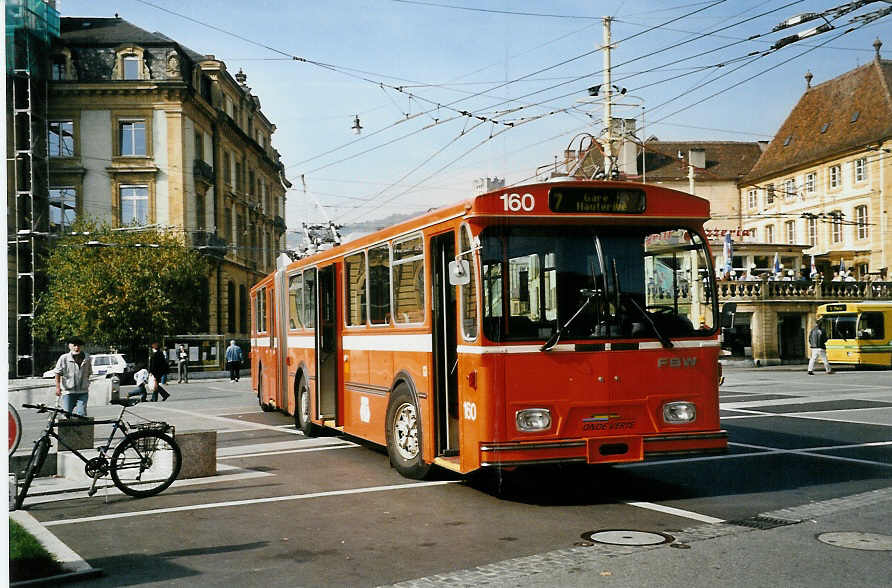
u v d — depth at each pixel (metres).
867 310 39.97
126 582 6.29
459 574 6.25
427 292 9.83
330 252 13.88
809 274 52.00
